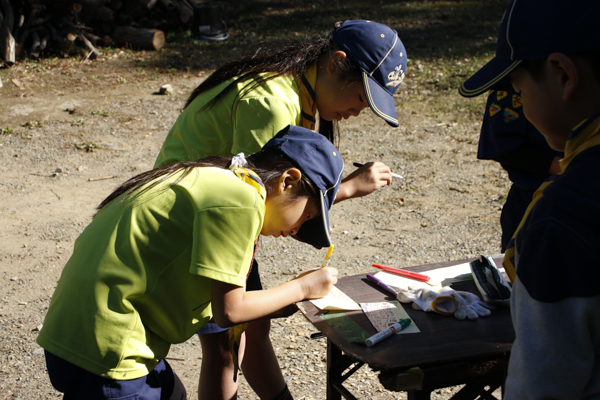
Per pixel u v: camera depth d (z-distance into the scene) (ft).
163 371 6.02
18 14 32.40
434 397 8.84
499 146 7.42
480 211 15.53
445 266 6.97
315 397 8.95
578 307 3.45
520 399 3.71
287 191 5.49
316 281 5.87
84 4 33.68
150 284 5.19
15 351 10.37
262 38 36.73
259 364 7.56
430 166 18.60
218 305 5.24
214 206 5.07
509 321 5.48
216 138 6.84
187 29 38.68
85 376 5.24
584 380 3.56
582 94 3.64
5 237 14.92
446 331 5.30
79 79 29.40
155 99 26.61
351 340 5.15
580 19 3.49
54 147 21.31
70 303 5.21
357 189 6.80
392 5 45.01
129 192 5.52
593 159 3.56
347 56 6.65
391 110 6.79
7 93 27.12
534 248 3.62
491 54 31.32
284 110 6.44
